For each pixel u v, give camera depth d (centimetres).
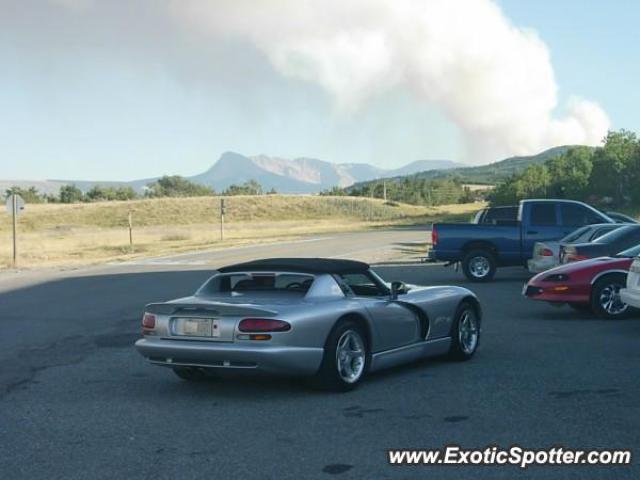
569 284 1311
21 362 1020
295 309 768
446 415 698
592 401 739
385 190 16425
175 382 880
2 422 707
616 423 660
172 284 2094
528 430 643
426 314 912
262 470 552
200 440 634
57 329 1316
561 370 892
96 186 17675
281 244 4278
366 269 883
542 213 1997
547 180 7444
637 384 811
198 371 870
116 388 851
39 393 830
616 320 1307
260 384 854
